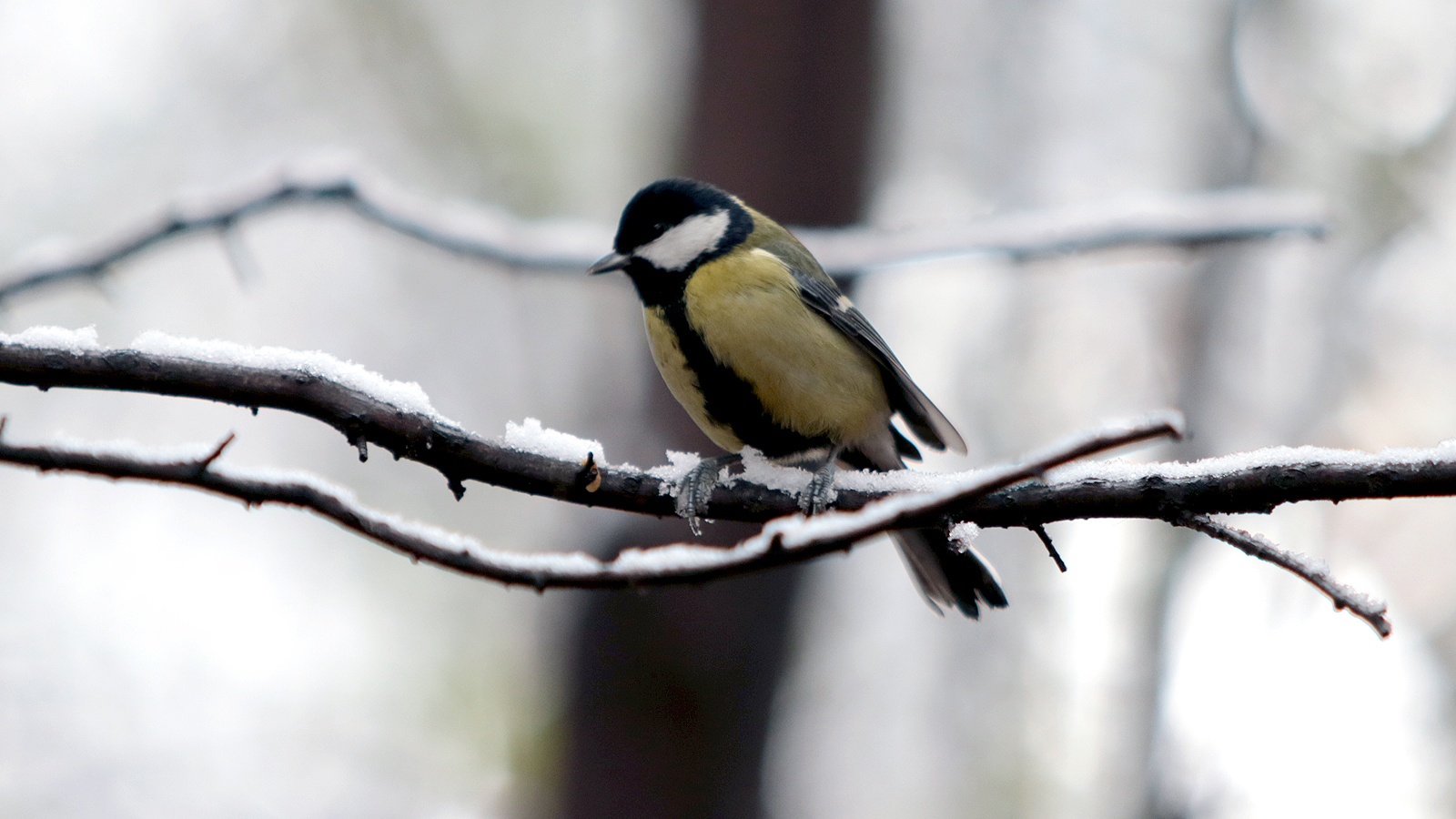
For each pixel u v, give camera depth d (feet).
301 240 45.91
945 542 19.08
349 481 39.22
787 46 33.32
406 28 42.01
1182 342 46.88
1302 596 40.34
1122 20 47.26
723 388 21.47
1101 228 29.71
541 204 41.93
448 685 35.50
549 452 15.29
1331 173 44.24
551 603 34.55
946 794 45.34
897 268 31.40
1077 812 41.01
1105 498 13.66
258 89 42.75
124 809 33.58
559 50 42.75
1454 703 38.60
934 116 48.32
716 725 32.17
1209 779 38.52
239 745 34.73
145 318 41.04
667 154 35.76
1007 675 44.60
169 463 12.10
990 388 48.98
